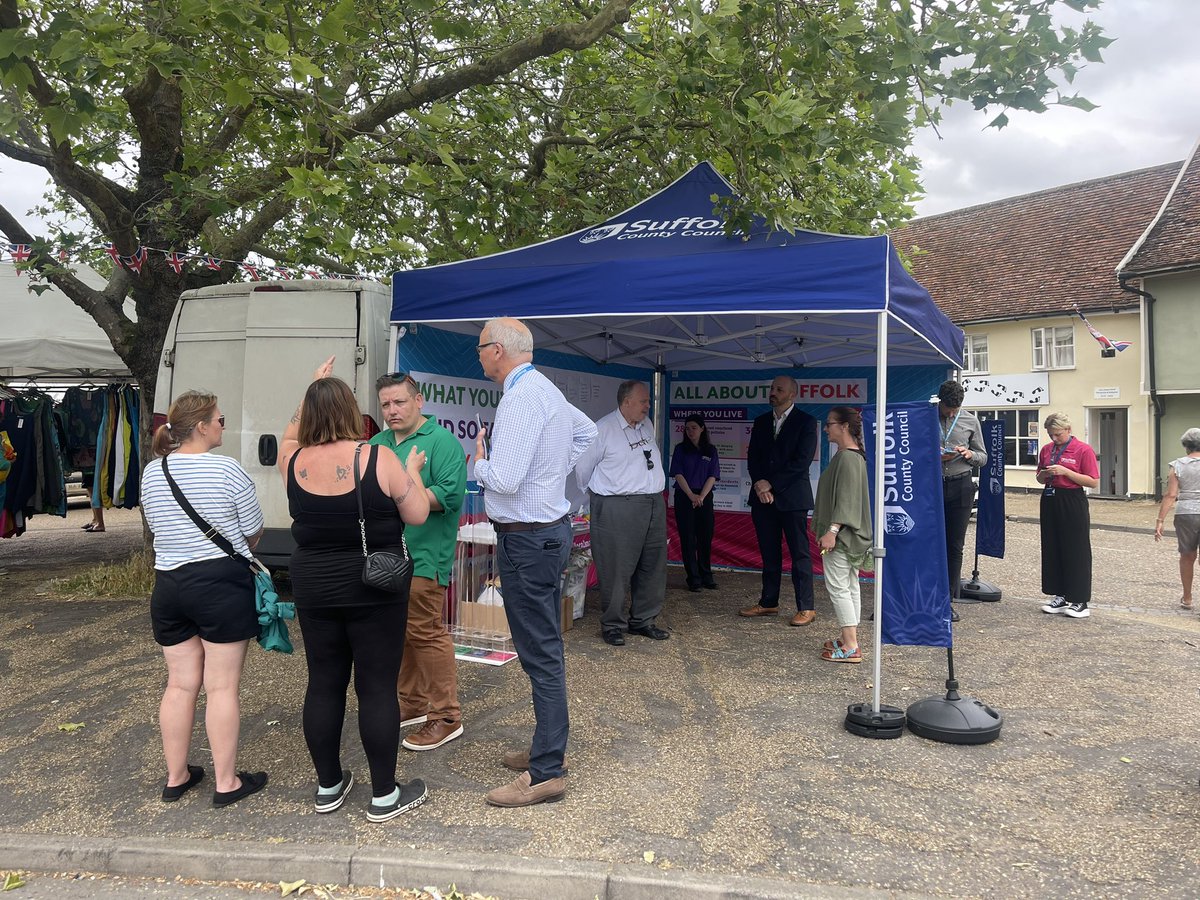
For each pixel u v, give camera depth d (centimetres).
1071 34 538
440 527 407
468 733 436
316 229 609
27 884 318
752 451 705
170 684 367
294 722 457
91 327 982
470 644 577
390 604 335
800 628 663
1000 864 306
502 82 850
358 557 327
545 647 355
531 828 334
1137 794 363
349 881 310
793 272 455
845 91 609
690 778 381
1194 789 368
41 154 708
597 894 296
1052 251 2506
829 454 866
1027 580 961
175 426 357
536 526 350
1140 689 510
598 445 607
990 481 798
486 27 862
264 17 549
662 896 292
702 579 823
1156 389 2105
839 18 583
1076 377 2300
